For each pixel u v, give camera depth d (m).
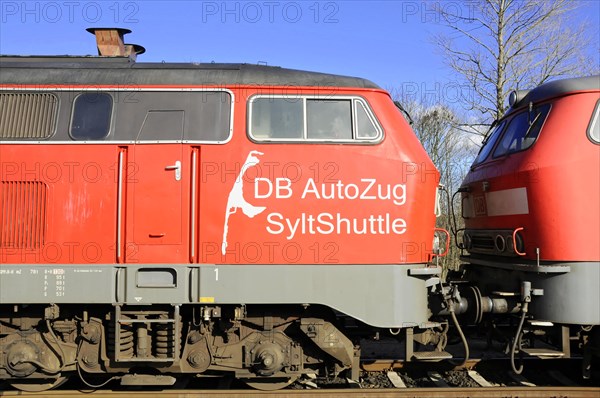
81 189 4.86
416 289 4.99
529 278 5.30
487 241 6.30
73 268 4.77
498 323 6.21
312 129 5.08
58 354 5.05
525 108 6.04
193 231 4.84
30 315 5.07
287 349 5.11
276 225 4.88
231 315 5.06
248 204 4.88
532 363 6.35
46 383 5.24
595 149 5.15
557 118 5.39
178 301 4.78
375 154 5.02
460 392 5.25
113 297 4.78
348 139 5.06
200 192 4.87
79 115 4.99
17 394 5.09
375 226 4.93
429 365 6.27
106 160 4.89
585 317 4.96
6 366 4.97
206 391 5.11
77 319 5.07
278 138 5.01
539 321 5.20
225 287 4.81
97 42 6.12
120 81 5.07
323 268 4.87
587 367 5.50
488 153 6.64
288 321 5.19
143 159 4.90
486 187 6.21
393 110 5.28
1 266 4.76
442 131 18.17
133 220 4.84
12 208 4.84
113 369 5.02
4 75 5.12
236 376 5.09
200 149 4.92
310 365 5.42
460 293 5.80
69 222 4.83
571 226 5.05
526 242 5.37
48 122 4.97
